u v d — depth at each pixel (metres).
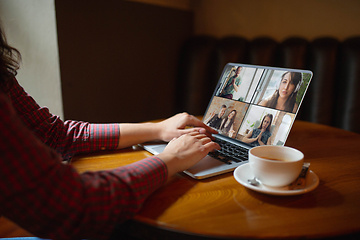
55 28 1.32
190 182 0.61
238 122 0.89
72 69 1.42
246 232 0.42
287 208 0.50
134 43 1.70
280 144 0.75
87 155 0.77
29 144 0.40
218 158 0.72
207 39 1.87
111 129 0.82
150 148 0.80
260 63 1.69
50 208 0.40
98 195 0.44
